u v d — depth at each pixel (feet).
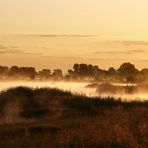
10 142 95.96
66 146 92.99
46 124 118.52
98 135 98.43
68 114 148.66
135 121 116.78
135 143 96.27
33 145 93.40
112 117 132.77
